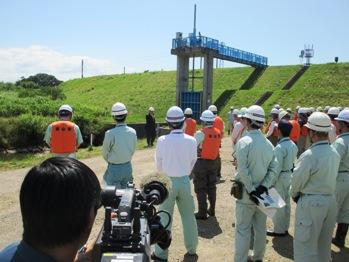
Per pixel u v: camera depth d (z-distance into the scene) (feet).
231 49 156.76
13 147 68.54
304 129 45.96
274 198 16.47
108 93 208.85
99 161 52.31
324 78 166.09
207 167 26.20
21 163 52.01
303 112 46.47
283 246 21.89
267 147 16.90
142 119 112.57
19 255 4.15
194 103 125.70
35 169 4.25
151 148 65.87
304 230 15.37
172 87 188.03
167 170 18.49
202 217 26.40
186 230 19.71
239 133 32.89
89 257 6.26
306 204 15.38
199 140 25.90
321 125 15.26
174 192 18.40
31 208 4.10
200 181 26.27
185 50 125.39
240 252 17.31
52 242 4.17
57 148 26.00
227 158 53.06
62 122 26.30
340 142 20.53
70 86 255.70
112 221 6.53
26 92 148.15
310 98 142.51
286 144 22.62
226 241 22.58
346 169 20.61
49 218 4.08
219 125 40.29
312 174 15.26
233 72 199.21
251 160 16.71
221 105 157.48
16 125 69.41
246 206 17.21
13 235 23.47
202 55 127.44
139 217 6.54
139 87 203.82
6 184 37.91
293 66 188.03
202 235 23.52
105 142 22.75
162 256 18.95
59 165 4.28
